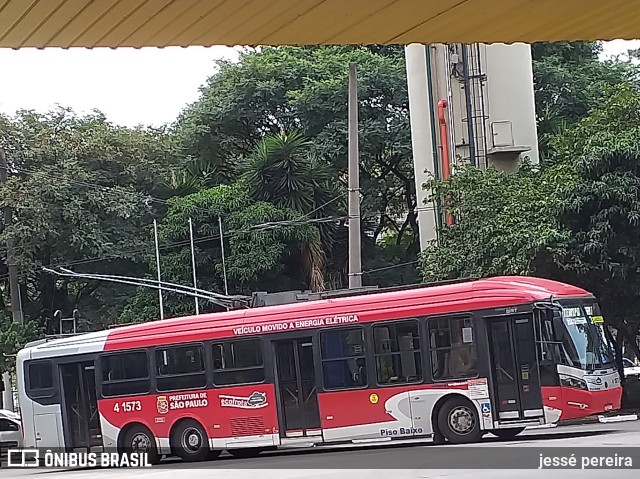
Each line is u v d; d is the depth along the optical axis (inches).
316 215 1358.3
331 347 725.9
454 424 691.4
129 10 196.4
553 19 216.1
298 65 1525.6
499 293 689.6
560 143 1030.4
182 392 773.9
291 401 733.9
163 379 783.7
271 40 220.8
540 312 676.7
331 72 1518.2
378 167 1526.8
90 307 1523.1
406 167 1513.3
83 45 217.6
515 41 231.0
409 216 1537.9
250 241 1326.3
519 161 1138.7
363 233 1524.4
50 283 1513.3
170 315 1384.1
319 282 1315.2
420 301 708.7
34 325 1275.8
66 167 1402.6
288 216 1314.0
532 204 950.4
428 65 1181.7
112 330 821.9
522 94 1154.7
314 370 728.3
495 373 684.7
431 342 701.3
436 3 200.5
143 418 789.2
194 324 778.8
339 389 718.5
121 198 1427.2
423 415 696.4
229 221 1355.8
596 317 705.0
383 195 1523.1
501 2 202.4
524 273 917.2
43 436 841.5
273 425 736.3
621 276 893.8
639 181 875.4
